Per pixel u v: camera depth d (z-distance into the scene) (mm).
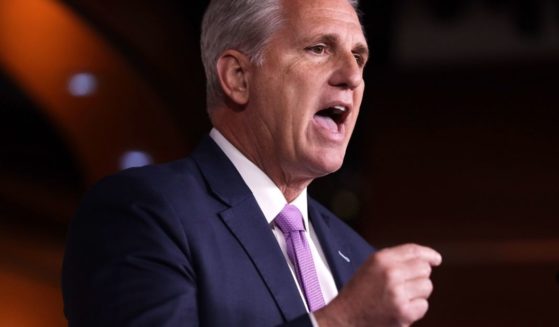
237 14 1606
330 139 1561
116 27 4695
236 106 1616
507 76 6129
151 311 1308
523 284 6176
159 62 4852
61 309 5516
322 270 1627
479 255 6270
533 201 6285
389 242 6352
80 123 5023
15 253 5527
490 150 6320
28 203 5562
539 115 6223
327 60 1567
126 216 1412
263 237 1494
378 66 6066
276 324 1407
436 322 6227
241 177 1580
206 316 1374
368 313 1262
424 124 6328
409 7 5820
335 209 5121
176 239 1400
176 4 4805
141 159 5043
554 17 5785
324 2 1588
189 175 1542
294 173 1588
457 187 6359
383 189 6379
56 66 4828
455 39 5941
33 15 4629
